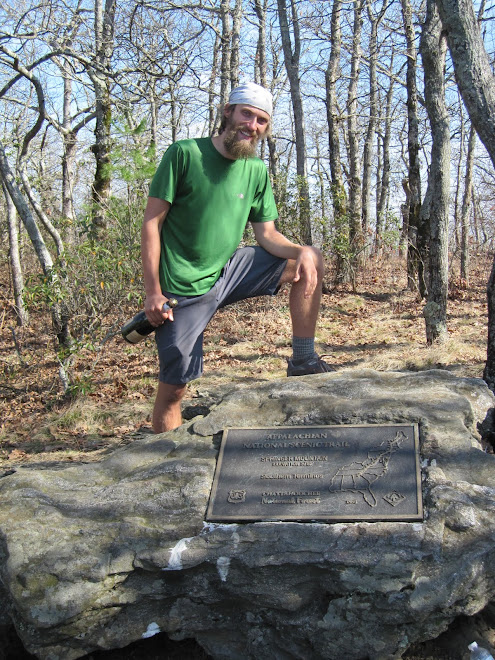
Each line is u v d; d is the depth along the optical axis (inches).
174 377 154.3
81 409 284.4
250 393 156.9
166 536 123.4
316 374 163.0
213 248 152.2
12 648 130.0
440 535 114.8
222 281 158.6
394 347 374.6
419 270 539.8
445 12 194.4
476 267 837.8
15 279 461.1
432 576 112.1
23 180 336.5
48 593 118.1
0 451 251.3
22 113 581.0
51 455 240.5
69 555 122.0
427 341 372.5
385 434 136.3
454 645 118.2
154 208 148.2
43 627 116.0
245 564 117.8
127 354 378.3
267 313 472.7
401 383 155.1
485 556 113.7
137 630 121.0
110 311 388.5
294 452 136.5
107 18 451.5
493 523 116.0
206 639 122.8
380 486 126.0
